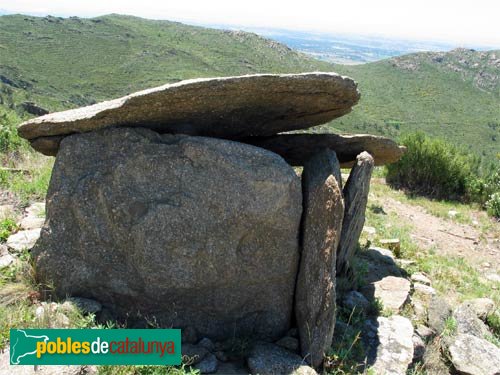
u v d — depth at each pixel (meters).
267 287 4.31
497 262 7.94
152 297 4.26
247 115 4.70
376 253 6.45
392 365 4.10
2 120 11.81
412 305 5.27
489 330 5.34
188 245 4.14
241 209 4.09
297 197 4.19
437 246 8.21
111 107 4.11
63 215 4.38
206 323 4.32
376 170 13.49
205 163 4.14
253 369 3.75
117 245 4.27
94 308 4.21
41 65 100.94
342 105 4.76
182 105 4.13
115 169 4.23
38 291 4.39
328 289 3.98
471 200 11.79
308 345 4.04
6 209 6.06
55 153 4.83
